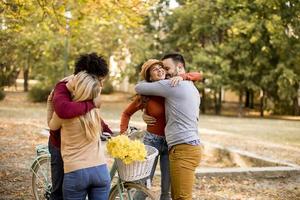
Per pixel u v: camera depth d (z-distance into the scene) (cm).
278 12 2692
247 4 2700
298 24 2747
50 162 518
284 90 2812
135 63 2830
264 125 2272
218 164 1155
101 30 2605
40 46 2555
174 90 500
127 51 2834
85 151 425
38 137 1294
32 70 3014
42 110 2372
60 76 2795
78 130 423
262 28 2677
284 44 2689
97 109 432
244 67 2795
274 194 780
